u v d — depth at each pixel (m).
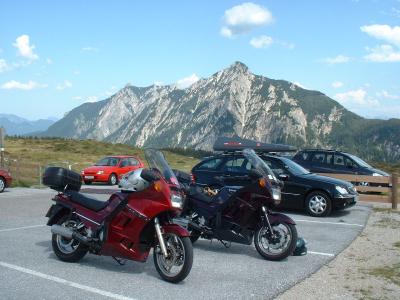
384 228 8.99
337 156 15.22
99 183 21.81
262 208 6.24
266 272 5.61
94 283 5.05
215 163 11.08
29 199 12.73
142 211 5.16
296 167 11.30
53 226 5.92
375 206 12.47
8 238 7.34
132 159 22.39
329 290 4.96
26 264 5.78
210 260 6.22
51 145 57.91
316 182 10.54
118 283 5.06
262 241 6.43
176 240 5.16
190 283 5.11
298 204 10.73
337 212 11.23
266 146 12.08
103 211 5.64
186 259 4.98
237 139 12.66
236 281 5.21
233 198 6.38
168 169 5.39
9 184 15.09
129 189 5.33
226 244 6.99
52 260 6.00
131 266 5.79
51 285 4.95
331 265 6.06
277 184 6.29
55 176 6.07
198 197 6.72
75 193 6.09
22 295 4.61
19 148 53.47
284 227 6.34
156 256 5.29
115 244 5.37
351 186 10.88
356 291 4.94
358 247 7.20
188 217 6.77
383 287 5.09
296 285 5.14
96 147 56.25
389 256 6.56
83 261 5.99
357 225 9.23
